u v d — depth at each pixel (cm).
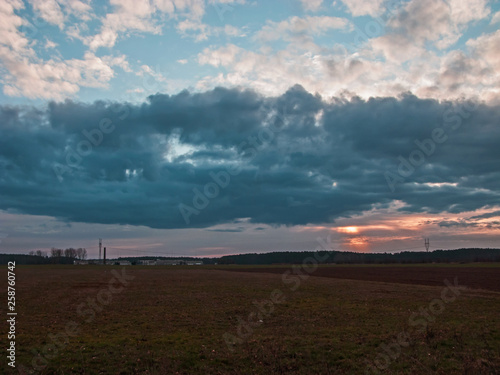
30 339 1731
